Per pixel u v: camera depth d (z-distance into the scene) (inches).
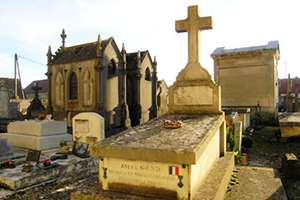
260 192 206.1
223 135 263.1
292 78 1937.7
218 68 930.7
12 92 1807.3
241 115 645.9
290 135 542.6
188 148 148.9
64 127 434.9
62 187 275.1
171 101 278.8
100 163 169.3
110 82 848.9
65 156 333.1
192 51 273.3
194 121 228.2
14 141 427.5
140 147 156.8
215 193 156.9
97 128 398.9
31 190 252.2
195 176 156.7
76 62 856.3
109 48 847.7
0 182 253.9
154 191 152.6
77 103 853.8
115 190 164.1
